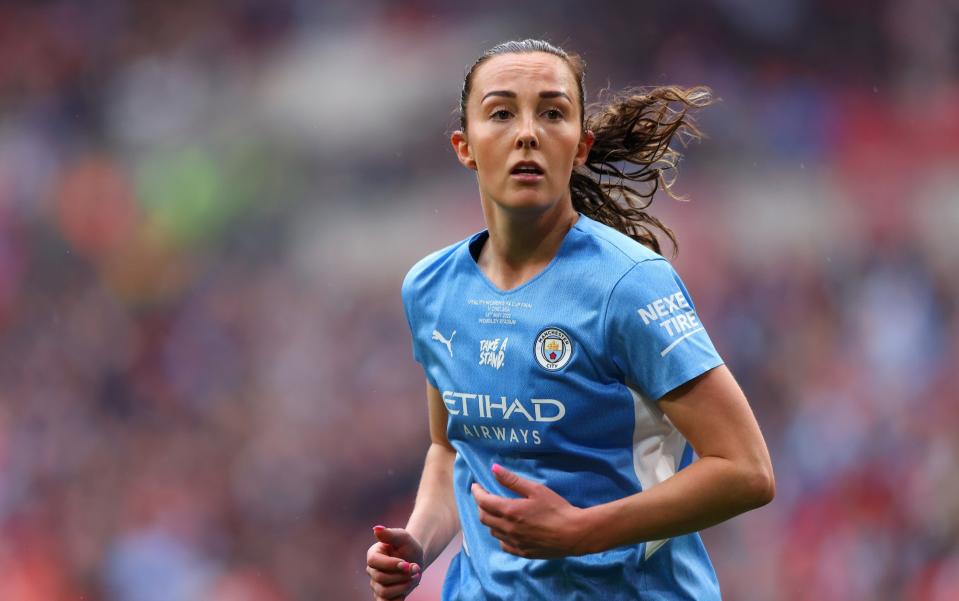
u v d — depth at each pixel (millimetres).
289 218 55438
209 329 50750
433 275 10211
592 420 9391
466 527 10234
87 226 55156
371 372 47938
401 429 45438
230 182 56406
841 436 42969
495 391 9625
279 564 41219
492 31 59656
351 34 60156
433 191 55062
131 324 51750
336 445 44844
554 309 9438
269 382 47938
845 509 40375
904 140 58500
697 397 9070
